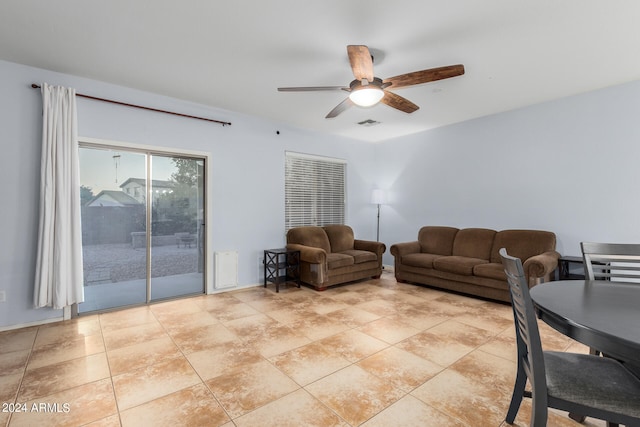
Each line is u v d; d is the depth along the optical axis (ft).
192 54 9.25
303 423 5.41
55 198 9.98
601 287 5.50
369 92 8.67
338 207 19.43
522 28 7.88
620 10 7.14
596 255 6.88
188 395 6.24
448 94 12.36
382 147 20.58
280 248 16.07
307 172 17.83
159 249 12.84
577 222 12.46
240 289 14.67
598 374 4.23
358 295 13.65
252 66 10.00
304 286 15.33
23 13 7.29
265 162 15.71
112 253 11.79
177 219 13.30
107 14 7.35
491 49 8.90
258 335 9.25
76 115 10.47
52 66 10.00
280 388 6.49
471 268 12.97
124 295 12.01
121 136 11.63
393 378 6.87
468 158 15.97
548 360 4.64
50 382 6.73
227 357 7.86
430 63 9.70
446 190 16.97
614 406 3.70
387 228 20.25
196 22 7.68
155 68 10.16
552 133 13.10
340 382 6.72
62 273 9.97
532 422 4.01
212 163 13.91
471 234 15.12
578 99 12.39
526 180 13.91
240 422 5.44
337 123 16.48
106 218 11.68
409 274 15.58
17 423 5.43
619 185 11.45
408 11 7.23
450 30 7.98
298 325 10.05
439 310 11.55
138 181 12.30
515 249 13.32
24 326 9.90
